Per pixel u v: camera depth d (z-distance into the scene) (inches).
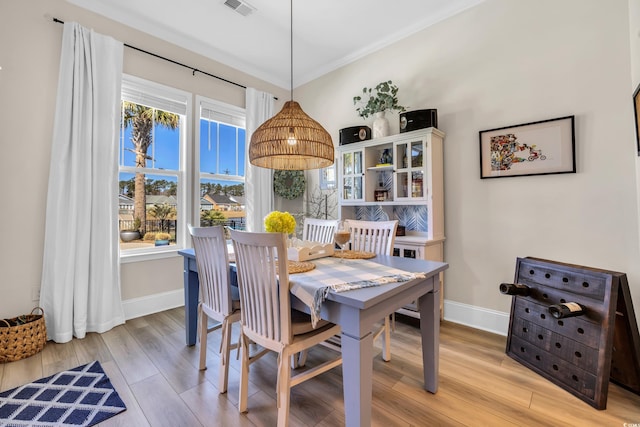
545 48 85.9
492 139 95.2
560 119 82.7
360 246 91.4
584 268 65.8
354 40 124.3
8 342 75.8
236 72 142.4
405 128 106.4
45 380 68.4
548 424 54.1
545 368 69.1
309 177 159.9
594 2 78.2
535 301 73.9
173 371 72.9
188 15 107.7
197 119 128.0
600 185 77.4
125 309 107.1
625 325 61.1
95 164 95.9
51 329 88.5
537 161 86.7
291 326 53.0
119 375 70.9
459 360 77.4
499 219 94.6
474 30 99.4
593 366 59.5
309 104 158.7
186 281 86.6
